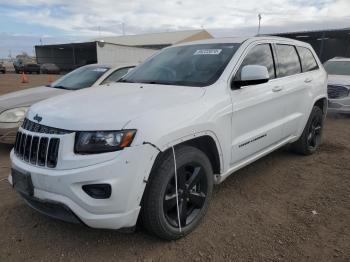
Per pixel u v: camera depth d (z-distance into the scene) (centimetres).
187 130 289
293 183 438
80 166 257
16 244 301
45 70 4656
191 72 372
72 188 257
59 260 280
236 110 348
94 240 307
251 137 379
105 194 257
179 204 301
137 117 268
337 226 332
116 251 292
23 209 362
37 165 278
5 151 572
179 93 323
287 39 484
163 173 277
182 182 301
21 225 331
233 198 392
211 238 311
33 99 578
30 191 280
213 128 317
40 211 288
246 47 392
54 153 268
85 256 285
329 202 384
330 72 1025
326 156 550
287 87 444
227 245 301
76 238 310
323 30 3058
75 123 267
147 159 262
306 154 545
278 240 308
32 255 286
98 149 258
